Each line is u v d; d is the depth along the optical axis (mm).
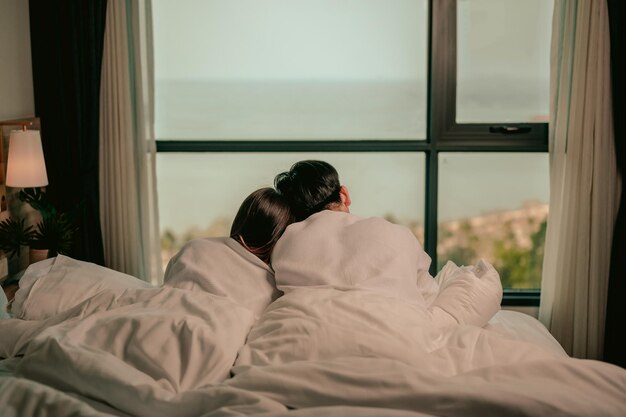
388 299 1955
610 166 3199
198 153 3641
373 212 3764
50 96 3189
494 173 3721
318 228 2211
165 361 1748
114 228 3320
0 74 2896
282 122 3650
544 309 3367
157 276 3381
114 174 3285
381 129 3637
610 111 3172
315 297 1943
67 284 2346
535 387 1601
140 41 3197
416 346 1798
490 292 2205
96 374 1666
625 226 3164
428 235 3510
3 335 2006
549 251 3318
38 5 3146
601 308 3287
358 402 1566
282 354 1774
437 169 3439
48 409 1566
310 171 2459
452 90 3377
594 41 3127
